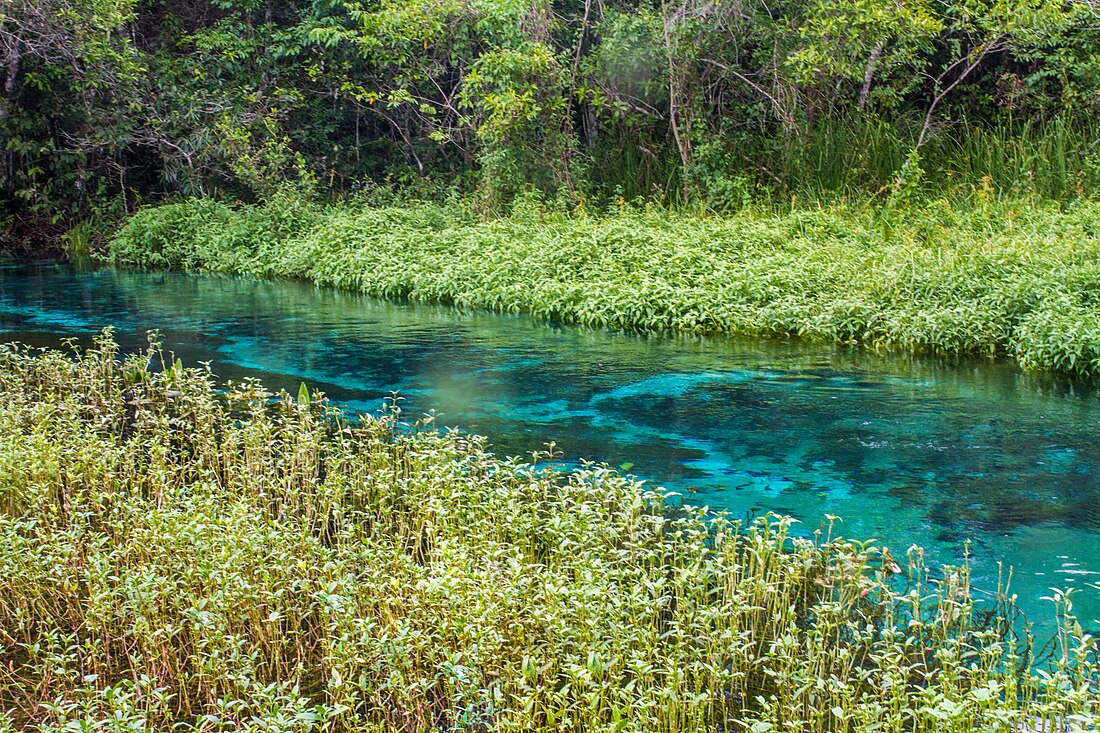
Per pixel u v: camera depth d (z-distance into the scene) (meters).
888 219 13.32
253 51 20.58
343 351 10.30
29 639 4.30
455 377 9.08
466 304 13.09
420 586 3.98
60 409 7.35
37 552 4.55
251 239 17.91
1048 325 8.83
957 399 8.02
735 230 12.96
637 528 5.05
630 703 3.55
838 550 4.67
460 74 19.47
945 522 5.57
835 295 10.60
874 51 15.43
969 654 3.90
